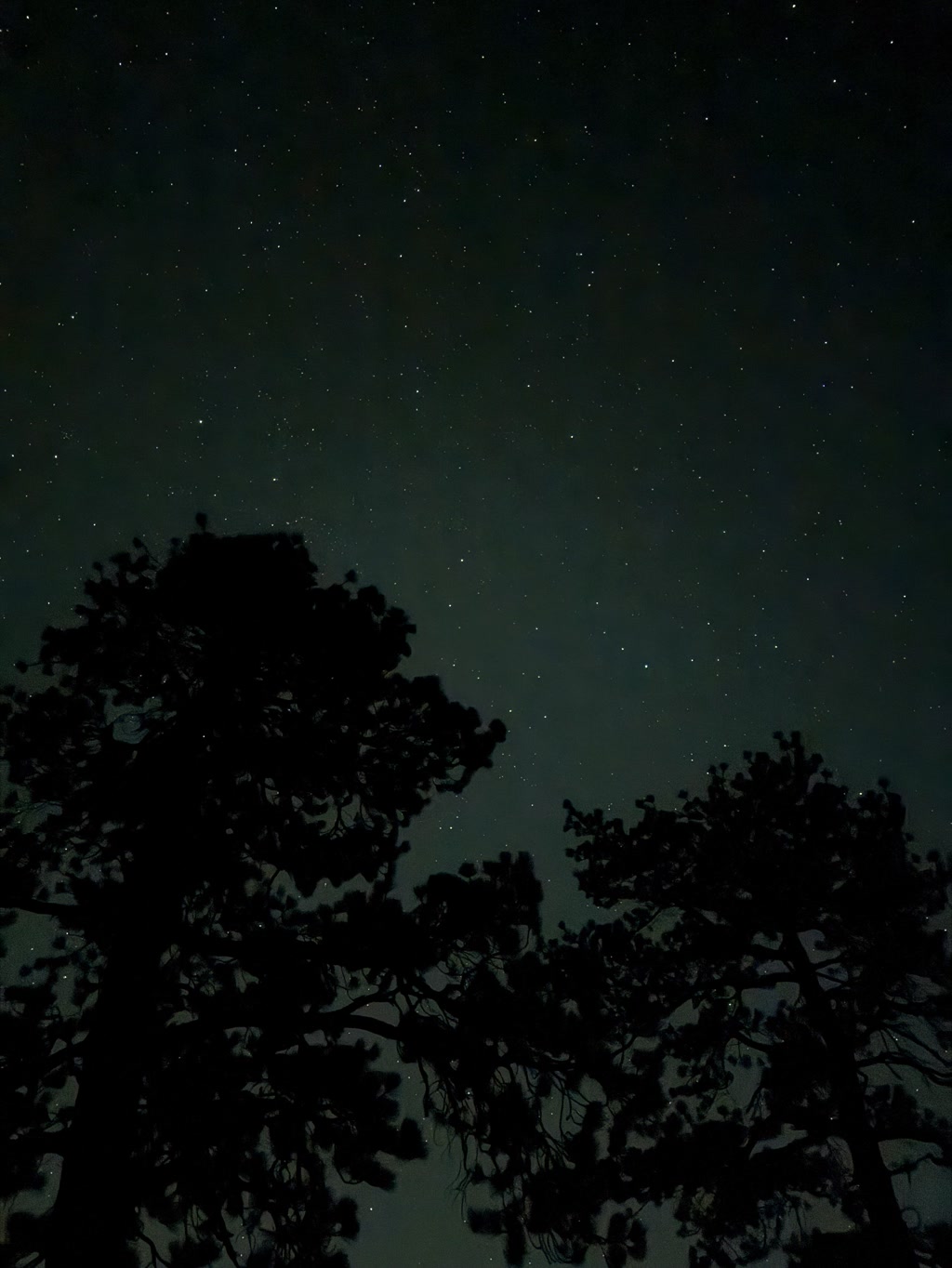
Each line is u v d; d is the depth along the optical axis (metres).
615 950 11.02
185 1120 6.18
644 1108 7.55
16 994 6.52
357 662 7.95
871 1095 9.88
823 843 10.95
